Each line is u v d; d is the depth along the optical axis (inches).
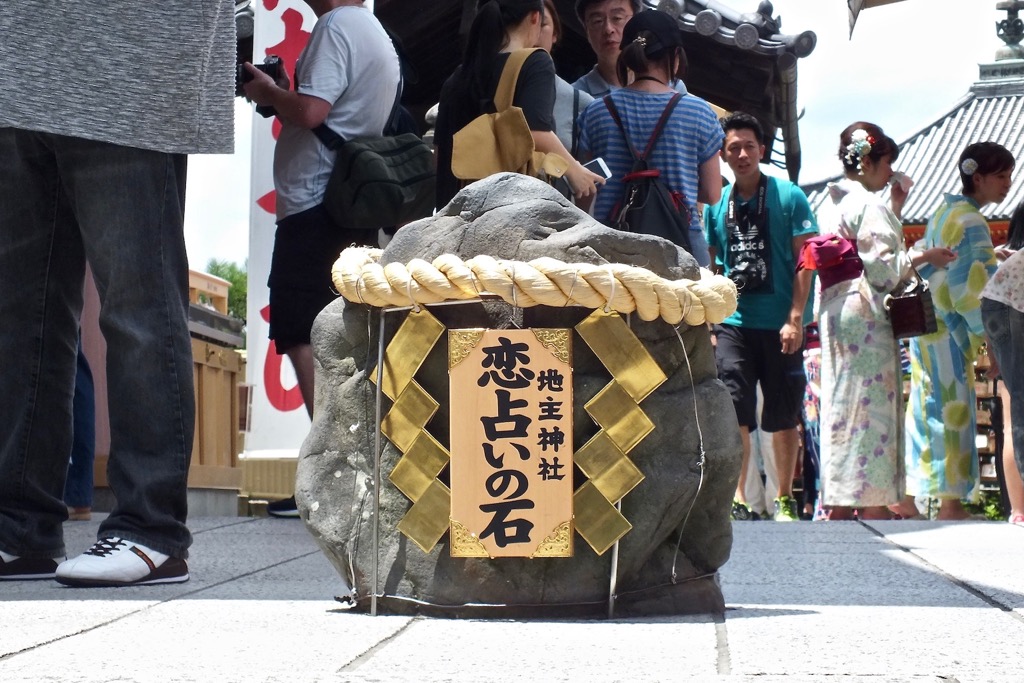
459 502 108.6
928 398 275.1
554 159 161.6
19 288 142.3
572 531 108.2
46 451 143.7
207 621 105.0
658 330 111.0
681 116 184.5
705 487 111.2
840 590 132.0
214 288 426.9
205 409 257.8
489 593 108.5
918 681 74.5
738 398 272.5
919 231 979.9
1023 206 209.3
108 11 134.3
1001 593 127.6
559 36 191.8
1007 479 237.1
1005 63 1105.4
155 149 135.7
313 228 203.5
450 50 354.0
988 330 191.2
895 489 264.1
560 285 106.8
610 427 109.0
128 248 135.9
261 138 255.0
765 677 75.7
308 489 116.8
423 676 76.7
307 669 81.1
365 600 112.1
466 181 164.1
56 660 84.5
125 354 135.9
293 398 261.0
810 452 370.9
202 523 224.7
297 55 253.6
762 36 342.6
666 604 110.7
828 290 264.8
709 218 278.1
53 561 143.7
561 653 88.0
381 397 113.9
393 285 112.0
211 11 138.2
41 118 131.0
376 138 203.5
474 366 109.2
